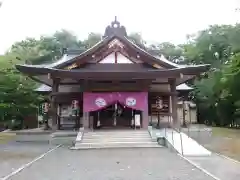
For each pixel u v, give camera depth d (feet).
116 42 82.12
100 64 82.74
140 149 61.05
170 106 89.71
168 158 48.42
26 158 50.26
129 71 77.82
